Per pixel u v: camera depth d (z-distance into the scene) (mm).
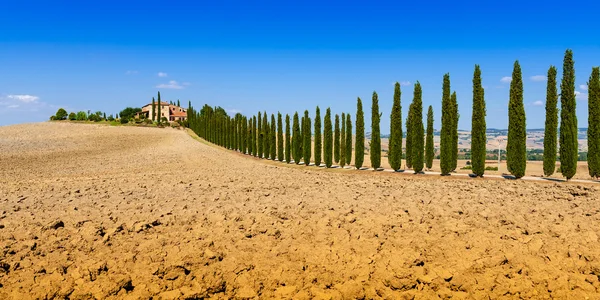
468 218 13750
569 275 9719
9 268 9539
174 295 8906
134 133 82000
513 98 31156
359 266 10109
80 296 8711
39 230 11984
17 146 55531
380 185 23469
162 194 19375
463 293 9258
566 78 29797
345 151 43781
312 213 14625
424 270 9867
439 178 31484
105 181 25219
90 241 11211
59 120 110250
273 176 29125
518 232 12086
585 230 12367
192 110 105938
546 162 30875
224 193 19578
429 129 38469
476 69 32562
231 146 68375
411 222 13273
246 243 11375
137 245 11102
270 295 9180
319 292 9242
